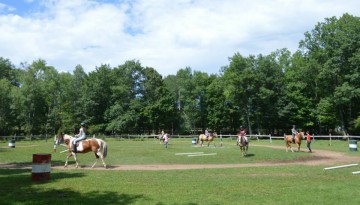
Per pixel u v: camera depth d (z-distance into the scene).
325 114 63.09
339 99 56.44
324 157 28.95
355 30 57.78
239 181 15.20
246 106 69.00
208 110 84.44
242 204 10.64
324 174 17.72
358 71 56.16
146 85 82.19
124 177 16.55
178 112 86.44
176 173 18.38
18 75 93.50
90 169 20.81
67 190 12.86
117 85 83.62
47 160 15.61
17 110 75.25
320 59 62.09
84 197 11.57
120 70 85.94
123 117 76.88
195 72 93.25
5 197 11.39
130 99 82.38
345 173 18.09
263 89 65.56
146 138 68.62
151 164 24.30
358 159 27.36
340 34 58.12
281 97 68.81
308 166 22.06
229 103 80.25
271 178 16.25
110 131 81.50
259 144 46.22
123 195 11.92
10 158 27.83
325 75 58.59
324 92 64.12
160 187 13.58
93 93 81.25
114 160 26.28
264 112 69.62
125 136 71.94
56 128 81.75
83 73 93.94
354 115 63.66
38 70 87.81
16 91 75.44
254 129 79.19
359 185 14.07
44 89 81.25
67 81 91.38
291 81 71.94
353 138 54.97
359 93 54.66
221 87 79.75
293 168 20.61
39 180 15.23
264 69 68.00
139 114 79.50
